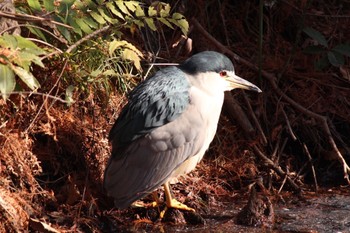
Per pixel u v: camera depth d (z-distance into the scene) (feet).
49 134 35.12
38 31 33.91
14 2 35.32
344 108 42.57
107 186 32.35
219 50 42.75
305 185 39.27
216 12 45.29
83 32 36.68
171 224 33.96
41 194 33.96
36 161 34.19
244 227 33.63
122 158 32.30
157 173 32.45
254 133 40.22
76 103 36.29
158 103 32.65
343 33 45.37
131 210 34.71
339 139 41.19
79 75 35.96
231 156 39.65
